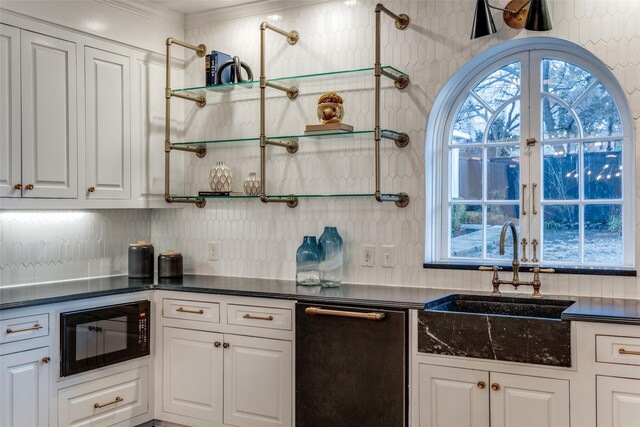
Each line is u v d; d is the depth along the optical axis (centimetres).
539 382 257
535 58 330
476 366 269
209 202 411
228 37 405
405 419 284
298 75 378
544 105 330
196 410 349
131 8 381
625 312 254
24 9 321
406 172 345
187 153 419
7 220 348
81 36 352
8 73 316
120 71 377
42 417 303
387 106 349
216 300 341
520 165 335
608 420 246
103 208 377
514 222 338
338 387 300
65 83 344
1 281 345
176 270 396
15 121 319
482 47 324
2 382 286
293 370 318
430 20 338
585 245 322
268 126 388
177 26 415
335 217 365
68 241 381
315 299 308
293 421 318
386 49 350
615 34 296
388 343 287
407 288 337
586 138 320
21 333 294
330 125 338
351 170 360
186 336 352
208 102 411
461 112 351
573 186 324
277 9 385
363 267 357
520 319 260
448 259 351
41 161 331
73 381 318
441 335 276
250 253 395
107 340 334
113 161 372
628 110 310
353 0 360
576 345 251
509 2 317
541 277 314
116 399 341
